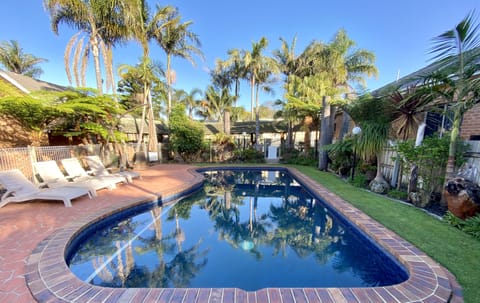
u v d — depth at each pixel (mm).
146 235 4938
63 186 6219
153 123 15500
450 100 4855
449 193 4258
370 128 7031
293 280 3314
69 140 13578
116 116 11664
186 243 4605
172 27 16781
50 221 4465
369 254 3918
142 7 14586
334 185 8062
